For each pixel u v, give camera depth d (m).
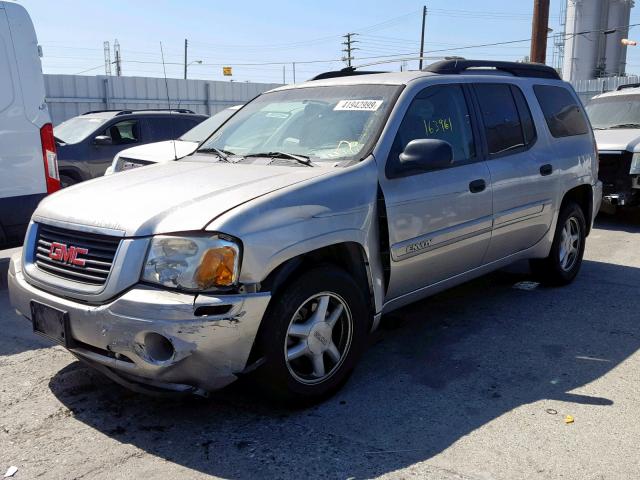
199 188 3.62
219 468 3.07
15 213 6.17
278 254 3.30
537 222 5.38
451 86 4.75
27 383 4.03
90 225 3.41
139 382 3.29
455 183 4.43
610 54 42.62
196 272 3.10
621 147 8.80
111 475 3.02
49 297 3.46
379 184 3.95
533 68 5.86
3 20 6.00
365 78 4.71
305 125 4.48
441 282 4.59
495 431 3.39
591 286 6.09
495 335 4.82
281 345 3.38
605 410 3.62
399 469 3.05
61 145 10.12
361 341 3.87
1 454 3.21
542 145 5.46
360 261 3.88
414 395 3.83
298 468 3.07
